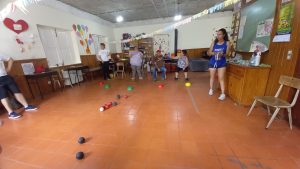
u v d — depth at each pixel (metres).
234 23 3.90
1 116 2.91
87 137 2.05
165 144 1.81
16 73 3.62
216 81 4.68
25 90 3.80
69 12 5.29
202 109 2.73
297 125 2.03
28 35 3.92
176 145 1.79
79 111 2.96
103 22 7.53
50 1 4.52
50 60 4.80
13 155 1.78
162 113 2.67
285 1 2.10
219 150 1.67
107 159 1.63
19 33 3.71
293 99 1.95
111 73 6.68
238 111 2.57
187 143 1.81
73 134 2.14
